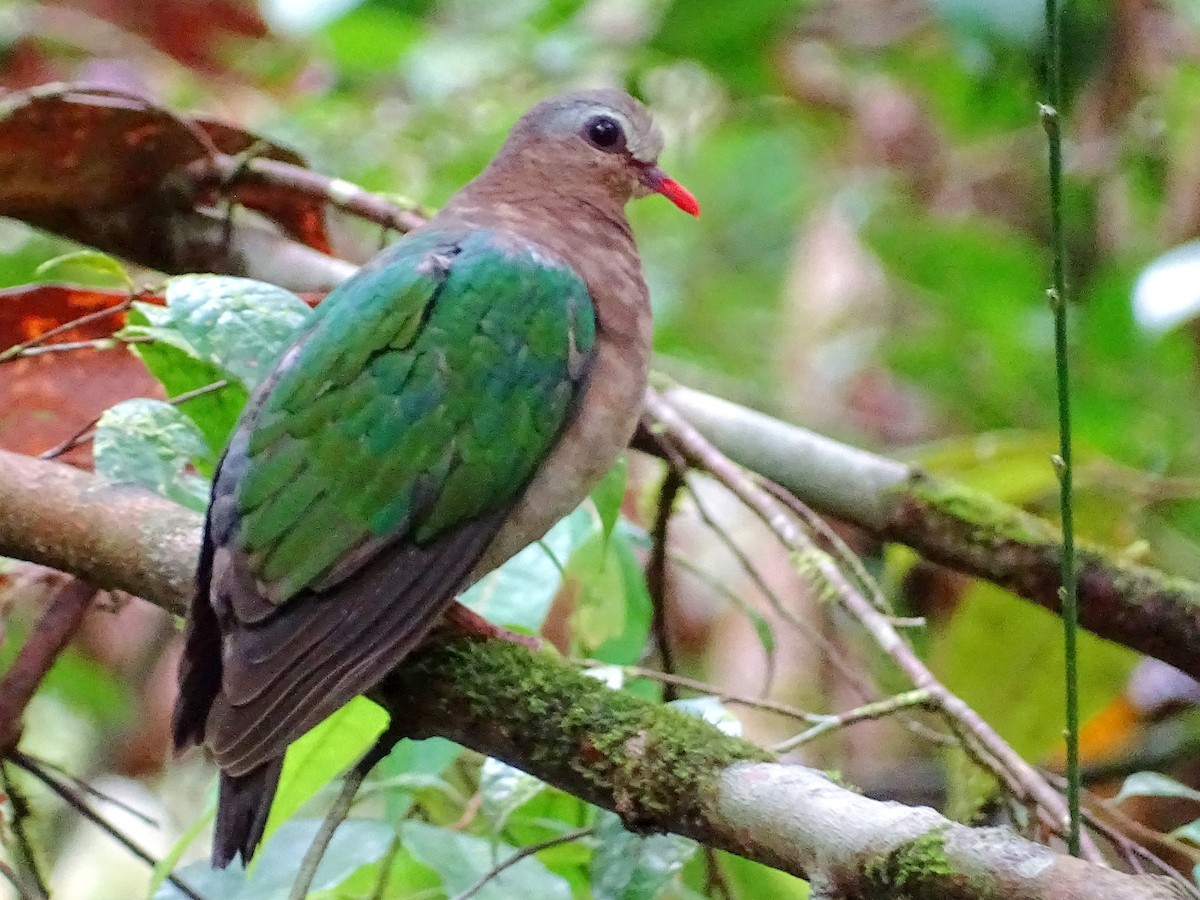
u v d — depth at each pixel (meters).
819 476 7.80
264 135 9.10
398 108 11.67
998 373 11.44
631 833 5.71
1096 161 10.81
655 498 9.41
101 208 8.48
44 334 7.12
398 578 5.74
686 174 13.10
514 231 6.91
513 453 6.06
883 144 12.07
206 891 6.52
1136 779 6.43
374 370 5.95
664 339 12.44
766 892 7.11
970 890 3.92
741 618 10.62
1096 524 9.16
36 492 6.09
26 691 6.70
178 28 12.44
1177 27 10.46
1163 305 8.16
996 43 9.98
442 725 5.51
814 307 12.19
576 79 11.82
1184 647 7.21
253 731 5.13
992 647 8.58
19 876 7.22
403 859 7.01
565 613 9.33
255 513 5.62
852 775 10.29
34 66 12.04
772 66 12.24
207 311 6.11
